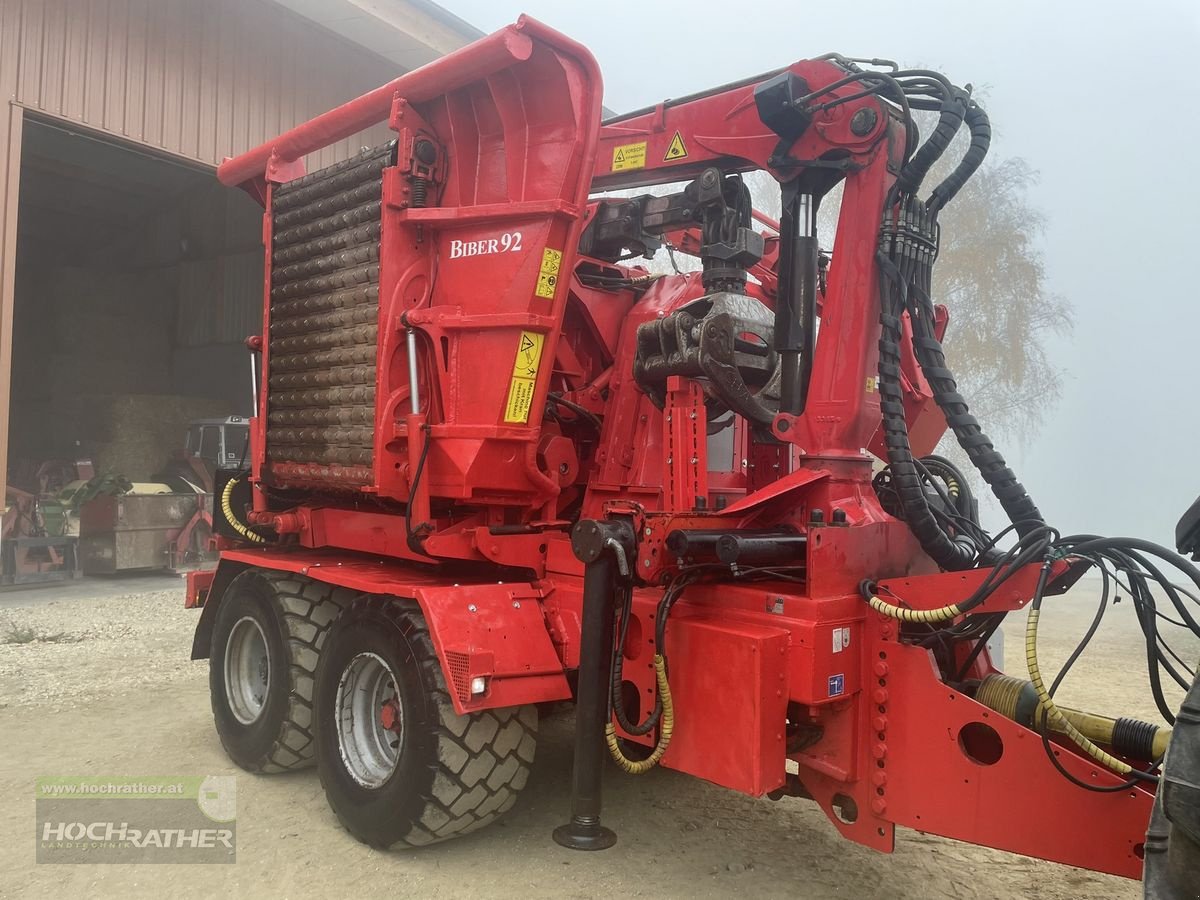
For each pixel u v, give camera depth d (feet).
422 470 11.61
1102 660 24.57
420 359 11.99
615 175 13.20
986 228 43.68
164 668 20.66
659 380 11.00
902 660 8.99
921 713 8.81
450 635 10.23
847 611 9.21
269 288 14.53
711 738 9.15
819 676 8.81
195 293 63.67
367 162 12.39
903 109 9.58
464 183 11.98
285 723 12.98
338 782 11.38
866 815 9.18
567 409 12.94
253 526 15.16
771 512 10.48
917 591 9.30
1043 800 8.02
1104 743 8.34
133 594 31.35
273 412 14.35
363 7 36.04
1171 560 8.02
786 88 10.19
